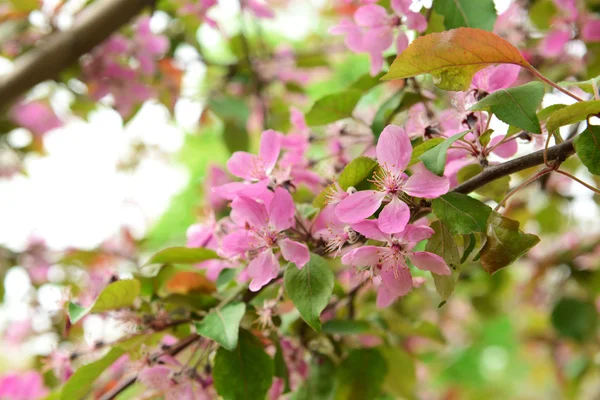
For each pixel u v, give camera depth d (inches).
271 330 24.2
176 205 61.9
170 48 39.5
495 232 20.8
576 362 40.9
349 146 26.5
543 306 41.6
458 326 49.4
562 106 21.5
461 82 21.5
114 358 24.3
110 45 36.2
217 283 24.7
